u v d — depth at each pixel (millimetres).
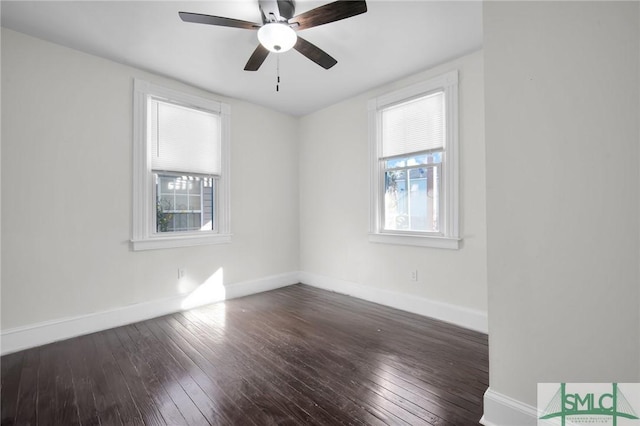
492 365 1497
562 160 1286
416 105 3158
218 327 2795
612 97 1172
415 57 2795
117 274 2848
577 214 1257
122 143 2877
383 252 3471
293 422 1528
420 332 2664
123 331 2701
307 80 3273
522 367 1407
